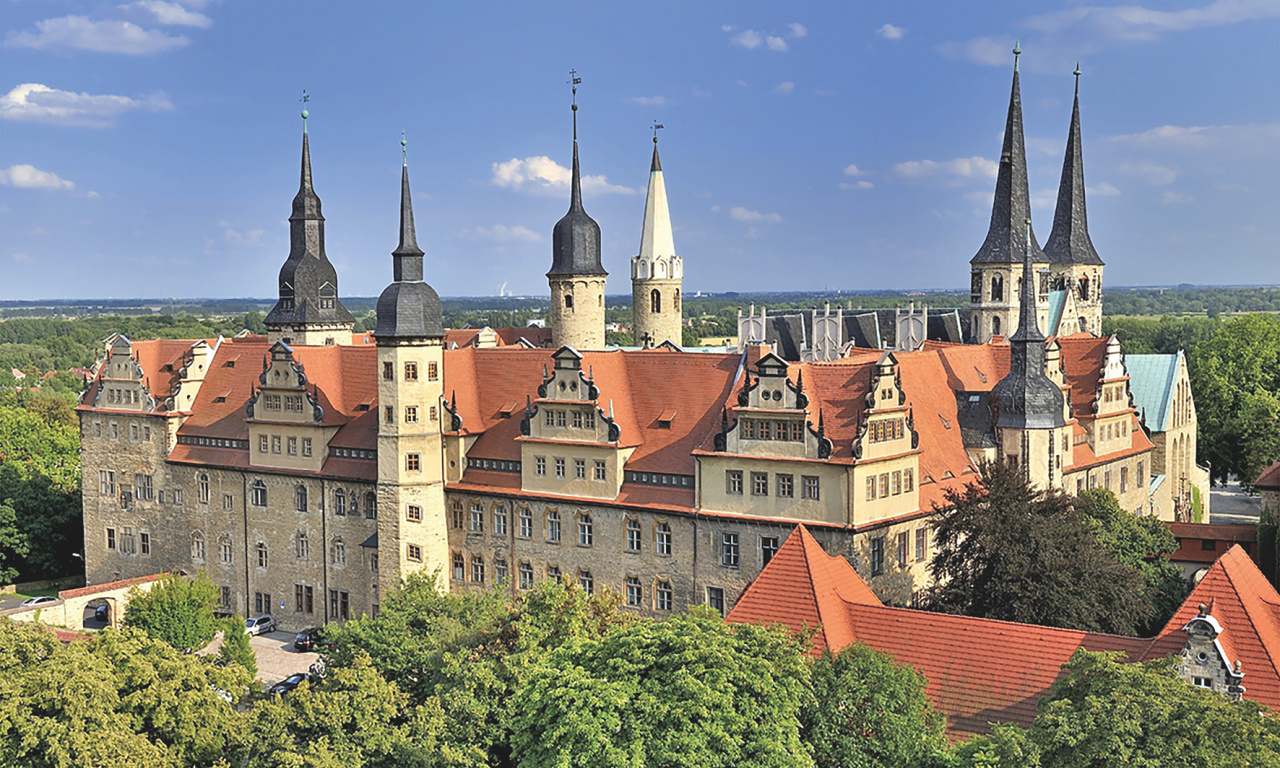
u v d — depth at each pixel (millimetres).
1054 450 108000
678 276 164000
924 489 98875
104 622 131625
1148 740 49750
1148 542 104875
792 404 92875
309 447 121500
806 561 74625
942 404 109875
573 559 104875
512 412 112562
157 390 140500
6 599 144625
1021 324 108500
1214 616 64438
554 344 151500
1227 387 172125
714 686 56094
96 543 145125
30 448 186250
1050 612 77875
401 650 78125
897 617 71688
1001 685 66812
